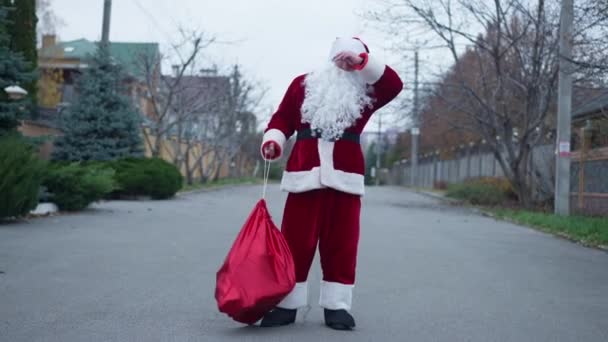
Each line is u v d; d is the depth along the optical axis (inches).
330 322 201.9
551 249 452.8
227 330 200.5
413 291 277.7
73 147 975.0
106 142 981.2
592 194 719.1
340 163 194.5
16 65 658.8
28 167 502.9
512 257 402.3
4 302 237.6
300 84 200.8
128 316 219.0
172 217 609.9
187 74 1216.8
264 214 195.2
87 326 204.7
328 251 199.5
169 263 334.0
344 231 197.6
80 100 997.8
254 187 1571.1
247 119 1608.0
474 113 903.7
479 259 386.6
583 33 542.0
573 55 629.3
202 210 714.2
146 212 660.1
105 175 651.5
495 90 868.6
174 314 222.5
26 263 322.7
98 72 1008.9
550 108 869.8
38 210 586.6
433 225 622.2
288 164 199.6
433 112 941.8
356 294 267.3
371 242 454.3
